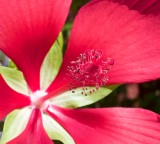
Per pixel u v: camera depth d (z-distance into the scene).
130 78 0.26
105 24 0.26
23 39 0.26
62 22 0.25
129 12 0.26
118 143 0.26
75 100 0.27
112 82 0.26
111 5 0.25
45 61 0.27
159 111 0.38
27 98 0.26
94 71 0.25
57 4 0.25
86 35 0.26
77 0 0.37
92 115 0.27
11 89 0.26
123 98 0.39
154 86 0.40
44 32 0.26
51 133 0.26
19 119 0.26
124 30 0.26
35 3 0.25
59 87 0.26
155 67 0.26
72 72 0.26
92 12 0.26
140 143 0.25
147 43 0.26
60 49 0.26
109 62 0.26
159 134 0.25
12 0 0.25
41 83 0.27
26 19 0.25
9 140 0.24
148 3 0.25
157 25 0.26
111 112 0.26
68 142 0.26
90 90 0.26
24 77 0.26
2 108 0.24
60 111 0.27
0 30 0.25
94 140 0.26
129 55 0.26
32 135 0.25
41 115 0.27
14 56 0.25
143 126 0.26
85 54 0.25
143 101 0.39
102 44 0.26
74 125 0.26
